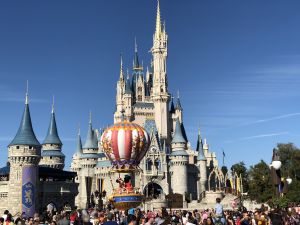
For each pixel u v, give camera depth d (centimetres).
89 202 10669
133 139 6134
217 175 15788
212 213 3900
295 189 9138
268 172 11019
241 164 16600
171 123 17288
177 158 14100
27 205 8225
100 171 13875
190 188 14725
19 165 8406
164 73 17038
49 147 11562
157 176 13888
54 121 11938
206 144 16475
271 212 3023
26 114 8819
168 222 2686
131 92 17050
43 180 9600
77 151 14988
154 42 17275
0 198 8619
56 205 9331
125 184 5103
